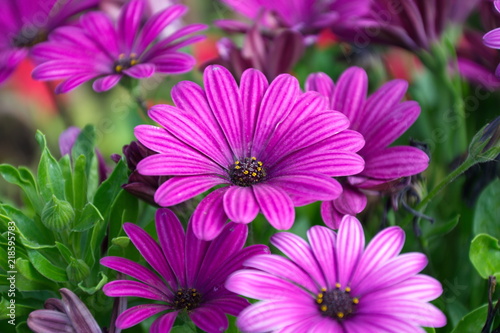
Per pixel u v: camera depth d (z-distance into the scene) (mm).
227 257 366
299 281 348
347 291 350
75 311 351
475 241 388
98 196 394
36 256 374
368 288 351
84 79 417
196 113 370
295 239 356
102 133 499
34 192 398
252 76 378
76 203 403
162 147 357
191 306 361
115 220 397
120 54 435
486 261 389
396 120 388
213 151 369
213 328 341
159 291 364
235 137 374
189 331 377
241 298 353
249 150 376
